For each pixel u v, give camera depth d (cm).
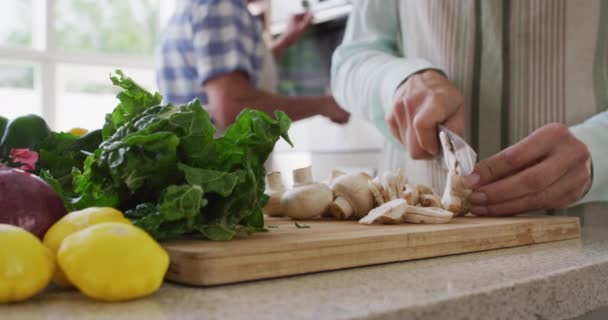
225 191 59
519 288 55
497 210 93
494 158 94
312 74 216
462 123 101
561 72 110
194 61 190
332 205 91
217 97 186
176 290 52
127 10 290
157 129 60
